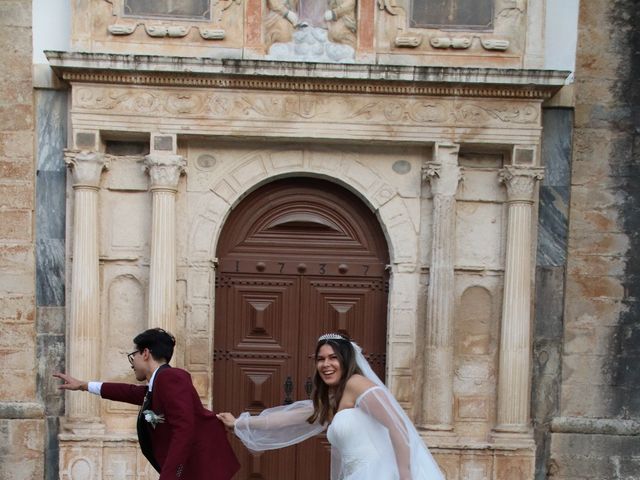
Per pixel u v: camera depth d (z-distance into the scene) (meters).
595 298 7.82
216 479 5.10
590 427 7.77
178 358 7.73
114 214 7.72
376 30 7.69
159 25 7.58
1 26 7.53
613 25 7.77
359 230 8.11
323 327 8.09
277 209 8.11
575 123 7.80
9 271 7.59
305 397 8.05
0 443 7.56
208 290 7.79
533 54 7.67
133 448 7.49
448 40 7.67
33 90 7.56
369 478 4.69
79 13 7.46
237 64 7.32
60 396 7.65
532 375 7.82
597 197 7.81
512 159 7.64
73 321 7.43
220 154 7.82
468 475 7.59
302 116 7.57
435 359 7.62
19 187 7.58
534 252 7.80
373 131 7.59
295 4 7.70
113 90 7.44
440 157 7.61
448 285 7.61
